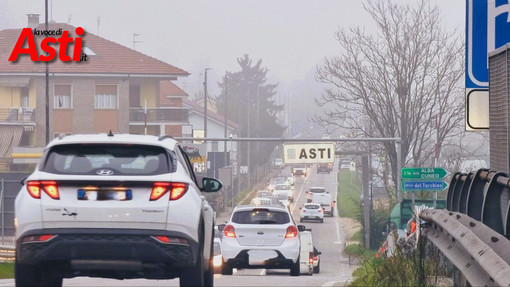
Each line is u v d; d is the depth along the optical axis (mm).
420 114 132375
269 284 37406
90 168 24094
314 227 174250
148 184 23859
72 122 179500
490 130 35812
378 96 133500
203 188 30250
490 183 29625
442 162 142875
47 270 24891
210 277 29234
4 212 122125
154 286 35219
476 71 40906
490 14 40781
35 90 178125
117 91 181250
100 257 23703
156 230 23812
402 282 30797
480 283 22109
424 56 133000
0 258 102188
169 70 183125
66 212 23562
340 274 92500
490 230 25875
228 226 54469
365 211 123312
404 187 78625
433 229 33812
